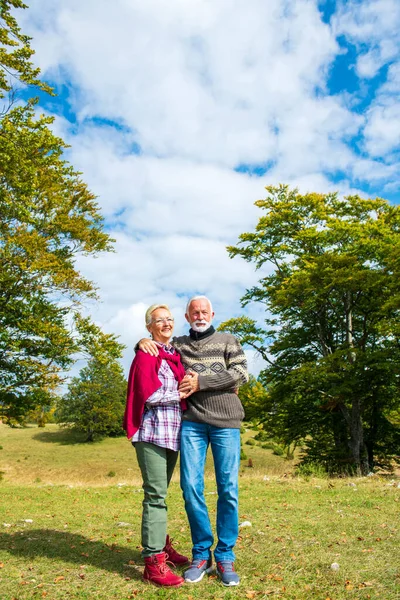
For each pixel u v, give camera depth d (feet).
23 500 27.20
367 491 25.58
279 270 82.07
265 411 77.36
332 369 66.44
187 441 11.73
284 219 77.87
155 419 11.55
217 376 11.66
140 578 11.24
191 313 12.61
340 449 70.69
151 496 11.22
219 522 11.46
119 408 204.13
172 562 12.39
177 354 12.46
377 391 70.64
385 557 12.70
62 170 54.39
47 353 60.95
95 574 11.53
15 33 39.01
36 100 42.80
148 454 11.32
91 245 66.54
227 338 12.45
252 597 9.97
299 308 74.59
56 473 123.34
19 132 41.37
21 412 60.18
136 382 11.66
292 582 10.84
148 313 12.88
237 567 12.01
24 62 39.32
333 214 80.69
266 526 16.85
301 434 76.64
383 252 67.87
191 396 11.93
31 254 59.26
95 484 37.70
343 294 72.90
